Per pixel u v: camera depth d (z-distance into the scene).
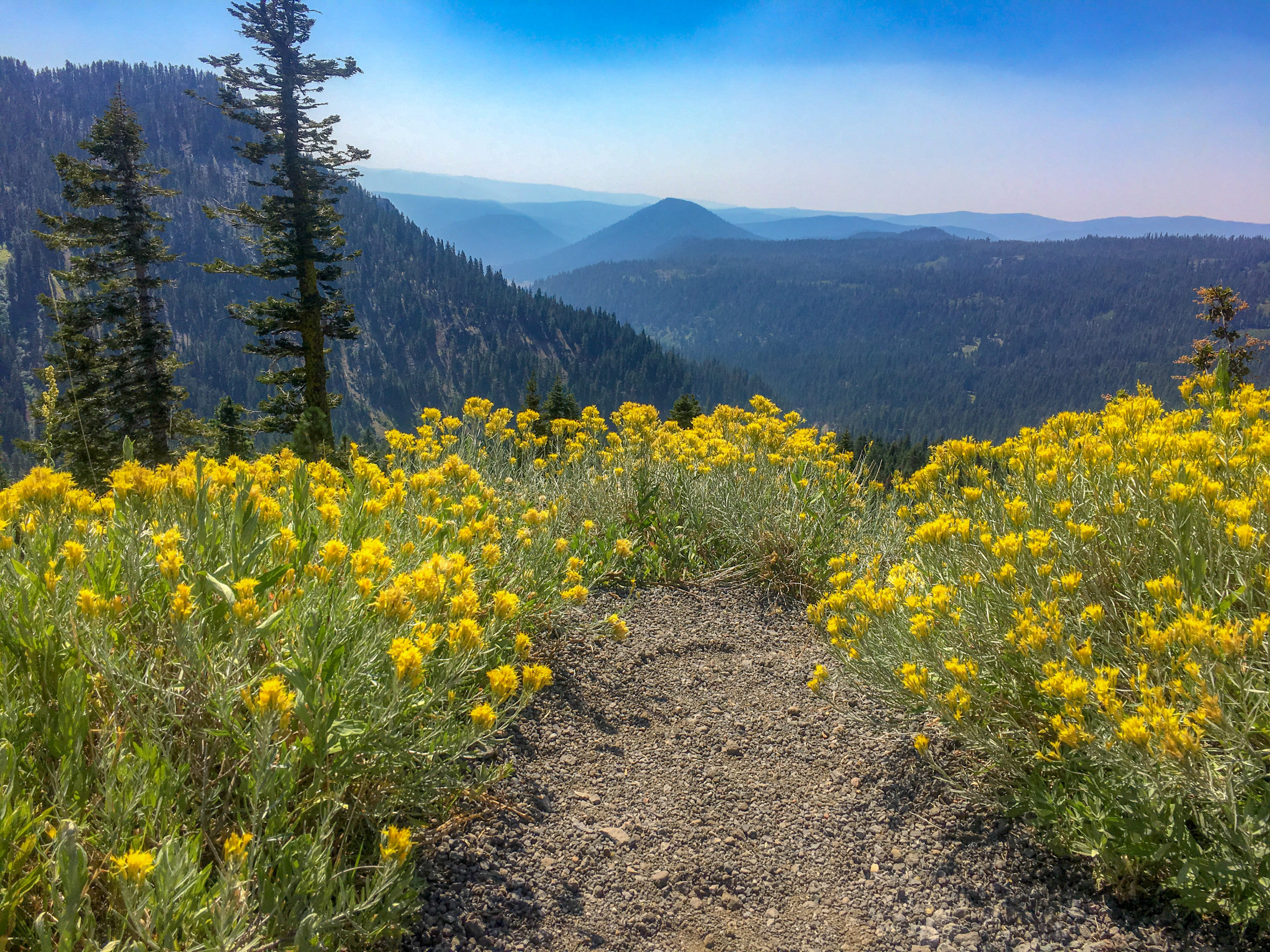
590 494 5.34
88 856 1.56
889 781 2.82
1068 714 2.08
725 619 4.38
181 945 1.47
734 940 2.13
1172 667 2.07
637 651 3.86
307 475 2.94
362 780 2.11
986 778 2.62
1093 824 2.14
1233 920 1.81
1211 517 2.37
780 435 6.00
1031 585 2.57
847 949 2.09
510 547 3.68
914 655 2.72
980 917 2.15
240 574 2.19
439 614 2.30
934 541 2.89
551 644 3.68
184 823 1.74
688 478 5.52
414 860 2.11
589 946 2.04
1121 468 2.79
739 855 2.48
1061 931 2.04
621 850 2.45
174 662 1.97
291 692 1.77
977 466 3.70
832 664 3.73
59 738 1.69
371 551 2.27
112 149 26.89
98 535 2.43
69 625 1.90
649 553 4.90
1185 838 1.94
